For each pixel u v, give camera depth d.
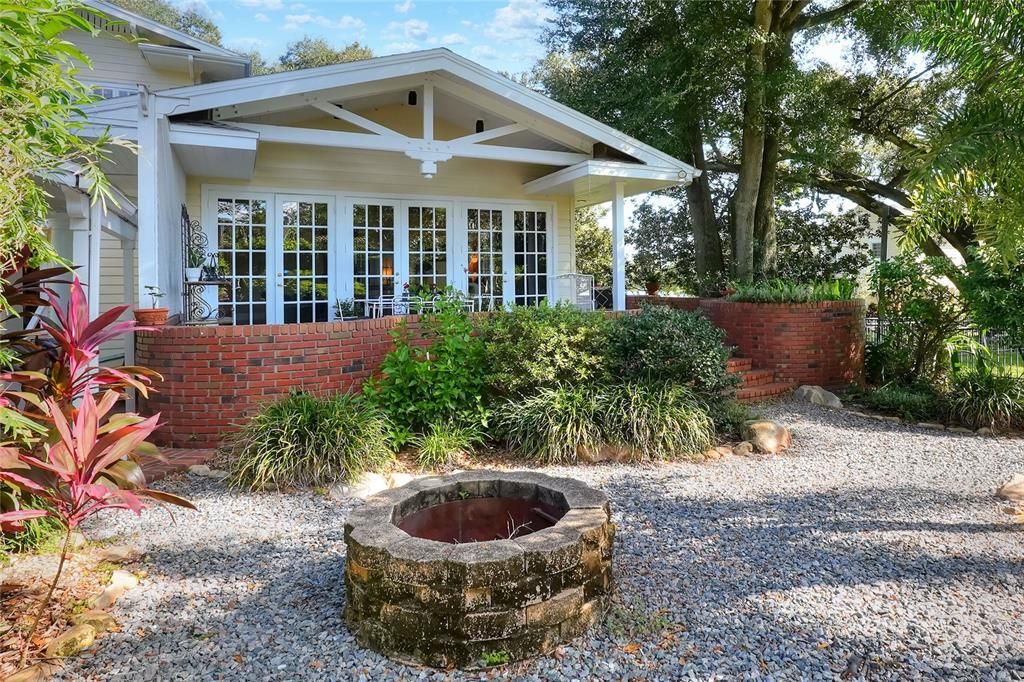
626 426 7.19
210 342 7.02
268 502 5.52
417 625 3.11
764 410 9.83
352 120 9.47
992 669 3.09
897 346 11.22
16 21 2.60
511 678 3.00
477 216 12.86
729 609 3.68
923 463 7.14
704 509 5.51
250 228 11.16
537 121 11.09
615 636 3.36
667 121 15.48
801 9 15.70
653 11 15.19
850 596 3.86
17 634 3.30
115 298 10.88
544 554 3.20
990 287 9.24
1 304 3.48
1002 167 6.06
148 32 11.16
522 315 7.64
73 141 3.35
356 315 11.70
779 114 15.23
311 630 3.42
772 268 17.08
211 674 3.02
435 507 4.08
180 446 7.01
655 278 16.52
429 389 7.24
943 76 15.71
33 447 3.75
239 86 8.22
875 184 19.36
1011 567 4.30
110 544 4.49
